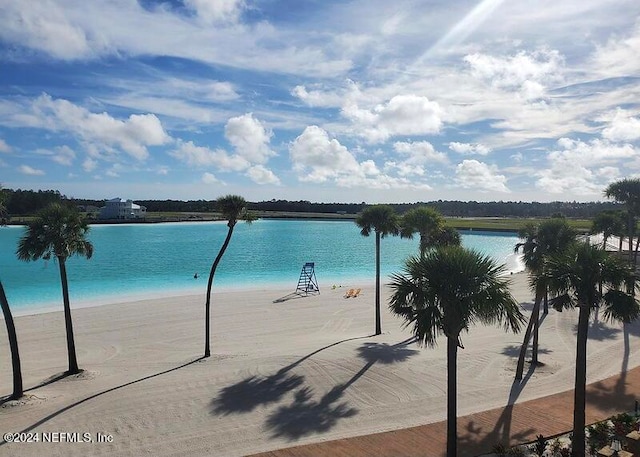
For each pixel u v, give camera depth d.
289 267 74.38
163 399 19.58
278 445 16.06
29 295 48.41
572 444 15.14
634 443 14.96
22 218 151.25
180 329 34.28
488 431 17.06
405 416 18.31
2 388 22.06
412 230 35.78
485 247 113.75
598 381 22.14
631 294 15.09
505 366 24.39
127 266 72.38
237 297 47.59
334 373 22.11
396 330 34.19
